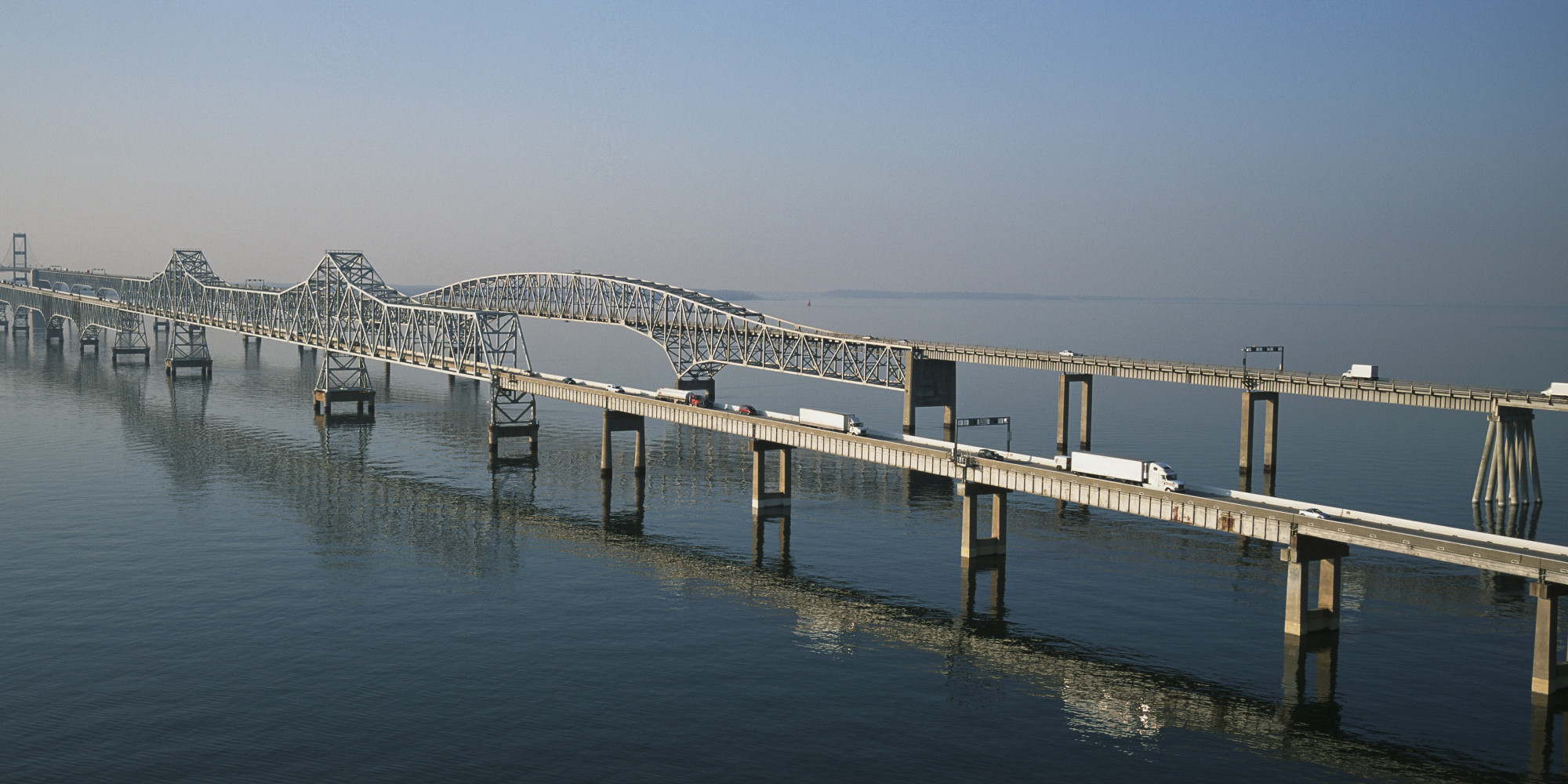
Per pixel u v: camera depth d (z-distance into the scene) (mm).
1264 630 99250
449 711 81625
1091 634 98875
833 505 152375
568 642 96375
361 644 95250
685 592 111312
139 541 128000
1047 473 110938
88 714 80312
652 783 71250
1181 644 96000
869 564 121500
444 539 131625
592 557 124250
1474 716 81000
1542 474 172000
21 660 90250
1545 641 81250
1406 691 85562
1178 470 177250
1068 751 76250
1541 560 80000
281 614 102812
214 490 157250
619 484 166500
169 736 76938
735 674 89438
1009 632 99562
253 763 73188
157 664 89938
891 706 83438
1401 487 162125
